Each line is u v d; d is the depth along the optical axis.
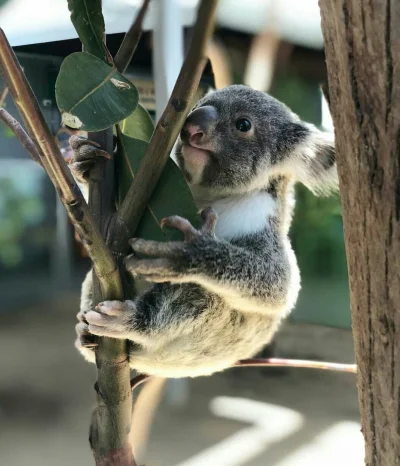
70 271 7.64
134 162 1.46
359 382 1.32
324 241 7.45
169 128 1.29
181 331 1.88
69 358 5.99
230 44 3.64
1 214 7.23
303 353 6.41
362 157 1.11
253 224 2.07
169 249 1.54
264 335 2.11
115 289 1.40
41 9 1.99
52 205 7.37
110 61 1.32
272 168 2.17
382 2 0.98
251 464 4.02
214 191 2.17
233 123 2.12
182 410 4.98
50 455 4.06
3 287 7.44
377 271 1.17
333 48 1.09
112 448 1.51
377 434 1.29
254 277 1.87
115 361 1.48
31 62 2.03
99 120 1.09
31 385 5.26
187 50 1.24
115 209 1.45
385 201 1.11
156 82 3.18
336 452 4.25
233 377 5.87
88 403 4.93
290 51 4.43
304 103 5.06
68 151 1.99
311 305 7.55
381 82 1.03
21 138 1.47
